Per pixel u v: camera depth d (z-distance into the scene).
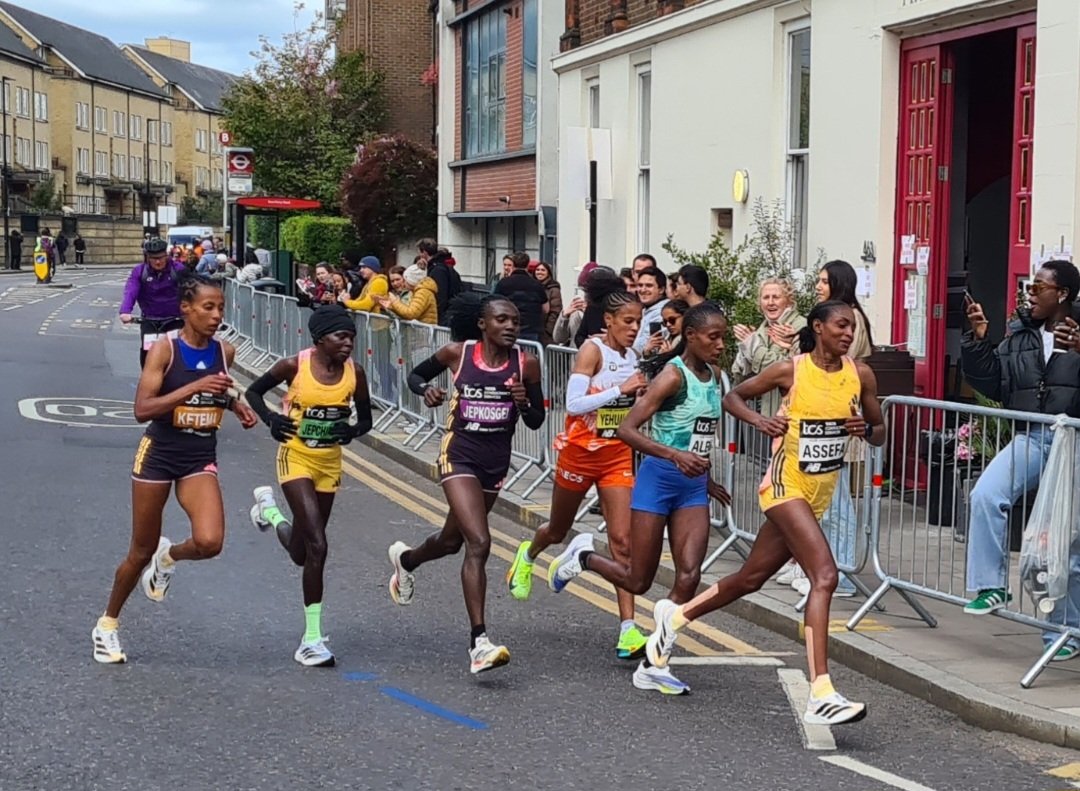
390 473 13.30
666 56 16.20
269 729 5.97
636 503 6.85
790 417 6.23
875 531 7.69
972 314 7.42
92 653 7.05
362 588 8.67
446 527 7.35
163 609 7.96
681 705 6.52
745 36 14.28
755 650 7.61
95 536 9.73
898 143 11.72
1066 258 9.55
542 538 7.63
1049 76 9.73
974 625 7.75
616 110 17.86
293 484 7.07
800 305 10.97
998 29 10.54
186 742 5.78
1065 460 6.50
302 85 41.53
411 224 32.84
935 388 11.38
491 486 7.16
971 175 12.59
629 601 7.29
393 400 15.66
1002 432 7.16
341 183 34.47
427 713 6.27
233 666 6.93
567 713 6.33
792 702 6.51
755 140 14.12
